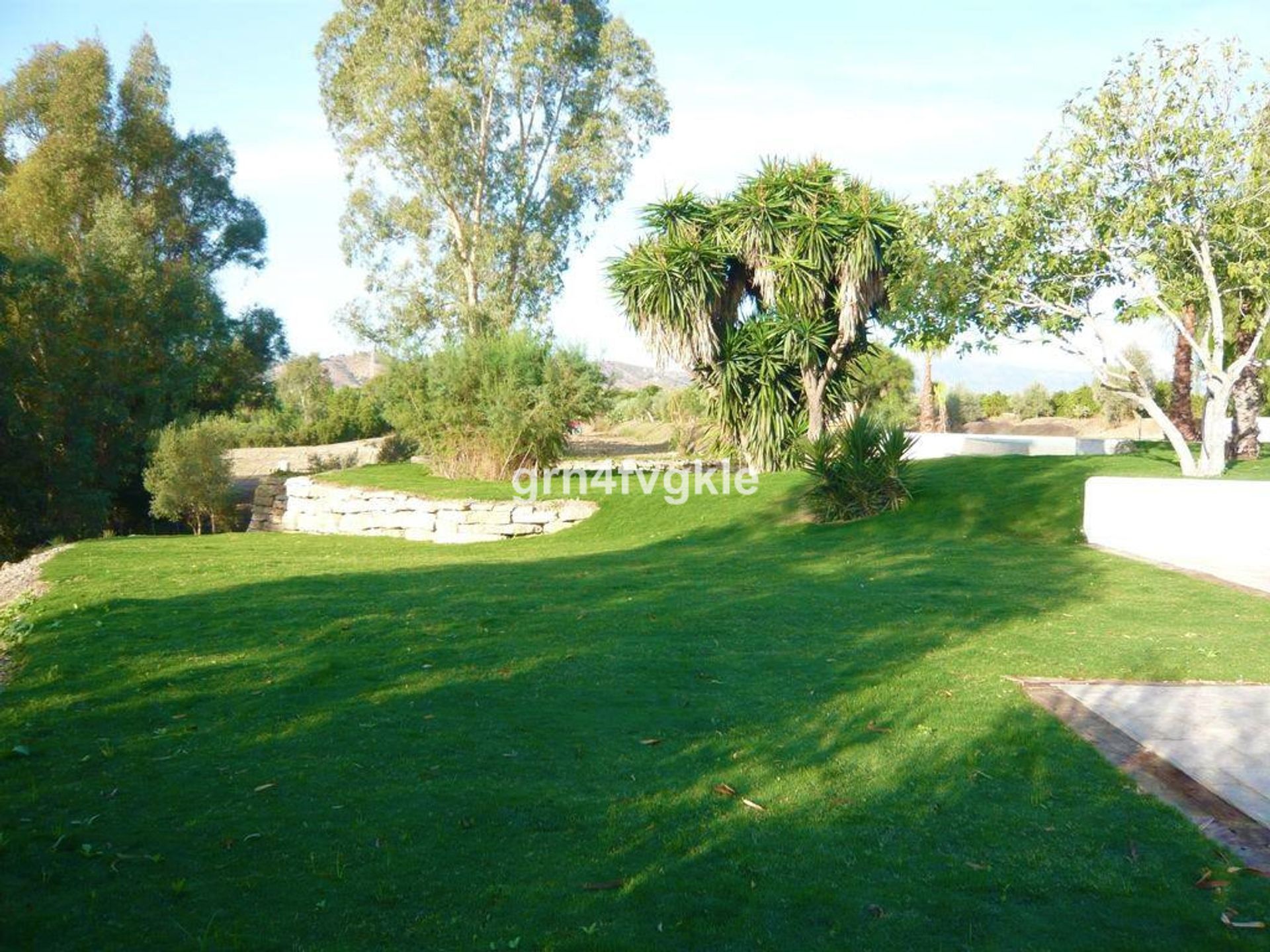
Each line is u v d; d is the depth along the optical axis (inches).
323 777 191.2
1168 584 406.0
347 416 1894.7
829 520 641.0
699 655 286.5
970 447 1079.6
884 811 177.5
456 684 256.5
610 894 145.8
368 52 1216.2
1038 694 246.7
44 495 1015.0
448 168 1213.7
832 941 133.0
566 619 338.3
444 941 132.5
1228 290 638.5
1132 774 194.1
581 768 197.0
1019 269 605.6
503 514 761.0
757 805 180.2
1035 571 438.9
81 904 141.2
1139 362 1562.5
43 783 189.3
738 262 820.0
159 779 190.7
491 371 895.1
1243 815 174.6
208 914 138.7
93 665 279.4
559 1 1239.5
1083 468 695.7
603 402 908.0
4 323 1010.7
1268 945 131.3
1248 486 497.4
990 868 154.9
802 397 822.5
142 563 542.6
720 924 137.5
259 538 777.6
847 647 295.9
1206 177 577.3
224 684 257.9
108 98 1421.0
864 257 743.1
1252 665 274.7
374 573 480.1
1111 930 136.2
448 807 176.9
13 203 1317.7
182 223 1519.4
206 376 1293.1
